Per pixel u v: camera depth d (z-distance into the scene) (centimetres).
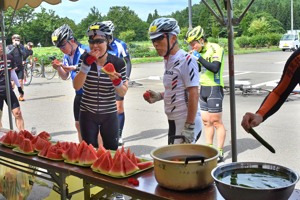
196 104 302
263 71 1691
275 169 195
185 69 301
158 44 304
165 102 320
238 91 1110
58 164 266
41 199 355
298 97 966
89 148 262
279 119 741
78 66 391
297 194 197
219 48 480
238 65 2031
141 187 215
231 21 261
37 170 309
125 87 333
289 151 538
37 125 773
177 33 305
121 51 543
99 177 236
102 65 351
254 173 195
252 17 4503
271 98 208
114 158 243
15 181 359
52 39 438
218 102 484
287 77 202
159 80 1513
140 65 2309
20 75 1067
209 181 206
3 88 591
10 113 504
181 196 200
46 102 1055
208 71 482
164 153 223
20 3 481
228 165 198
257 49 3650
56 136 678
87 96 365
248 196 167
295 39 3331
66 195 278
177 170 201
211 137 498
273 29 4978
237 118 764
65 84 1485
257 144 578
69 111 918
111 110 369
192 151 225
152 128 714
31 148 293
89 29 339
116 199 331
